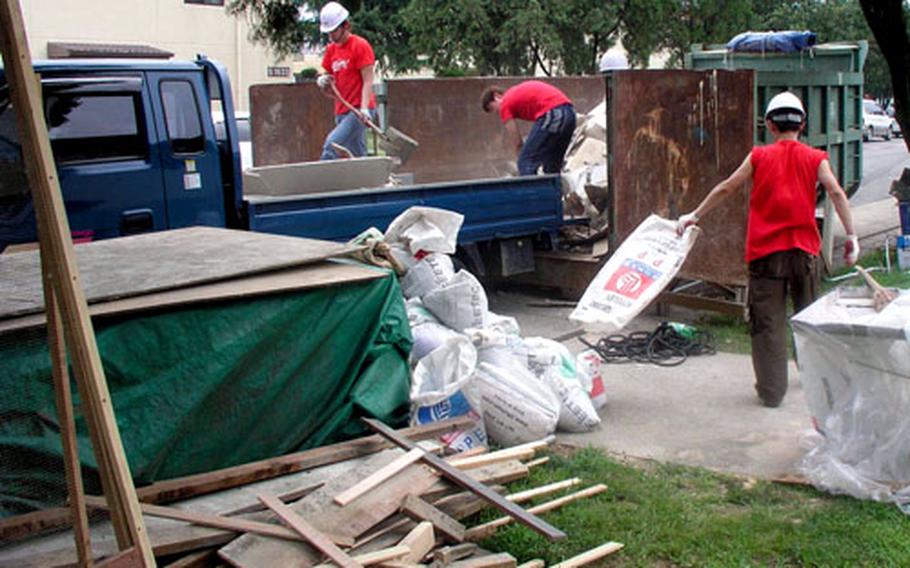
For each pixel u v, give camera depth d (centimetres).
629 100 790
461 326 552
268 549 342
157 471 398
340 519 362
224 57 3041
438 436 468
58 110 604
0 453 356
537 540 397
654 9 2538
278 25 2680
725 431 540
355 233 733
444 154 1083
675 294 813
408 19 2459
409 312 554
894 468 427
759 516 418
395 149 936
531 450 471
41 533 348
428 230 593
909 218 1013
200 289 421
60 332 289
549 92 952
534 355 536
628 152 799
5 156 583
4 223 584
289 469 416
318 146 1059
